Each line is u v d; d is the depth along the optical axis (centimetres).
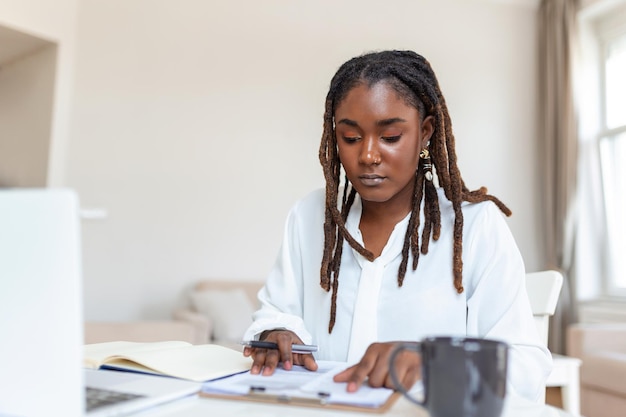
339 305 92
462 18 411
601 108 398
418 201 91
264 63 410
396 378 50
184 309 380
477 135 405
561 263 385
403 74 83
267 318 92
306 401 58
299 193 402
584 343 269
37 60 431
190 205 405
